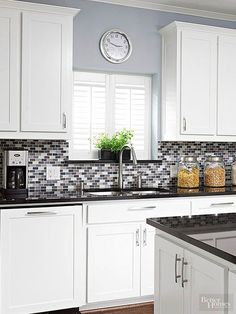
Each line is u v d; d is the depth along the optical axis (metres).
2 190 3.51
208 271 1.73
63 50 3.43
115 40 4.00
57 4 3.81
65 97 3.45
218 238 1.81
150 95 4.29
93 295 3.27
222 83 4.03
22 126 3.32
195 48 3.92
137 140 4.25
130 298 3.48
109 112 4.15
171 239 2.11
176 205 3.53
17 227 3.03
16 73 3.30
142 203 3.41
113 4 4.00
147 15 4.12
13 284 3.03
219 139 4.05
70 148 4.00
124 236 3.35
